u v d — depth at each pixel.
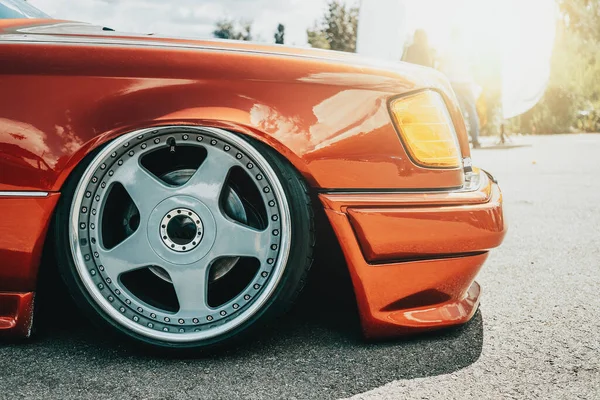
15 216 1.77
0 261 1.79
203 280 1.82
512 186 5.54
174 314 1.83
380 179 1.82
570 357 1.83
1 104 1.77
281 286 1.81
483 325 2.09
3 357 1.81
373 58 2.00
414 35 7.52
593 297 2.41
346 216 1.80
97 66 1.78
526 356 1.83
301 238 1.80
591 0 17.11
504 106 10.88
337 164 1.79
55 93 1.77
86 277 1.81
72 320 2.10
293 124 1.77
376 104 1.83
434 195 1.85
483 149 9.62
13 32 1.99
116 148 1.78
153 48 1.81
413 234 1.83
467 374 1.72
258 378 1.69
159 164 1.91
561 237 3.52
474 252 1.92
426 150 1.86
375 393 1.60
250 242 1.82
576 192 5.16
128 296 1.83
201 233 1.82
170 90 1.76
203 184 1.81
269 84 1.78
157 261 1.82
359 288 1.85
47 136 1.75
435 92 1.96
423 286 1.90
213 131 1.78
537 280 2.65
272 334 2.00
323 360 1.81
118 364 1.78
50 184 1.76
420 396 1.59
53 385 1.64
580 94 14.16
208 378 1.69
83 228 1.81
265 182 1.80
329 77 1.82
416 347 1.90
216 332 1.81
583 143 10.68
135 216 1.90
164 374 1.72
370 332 1.89
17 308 1.85
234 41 1.94
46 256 1.92
